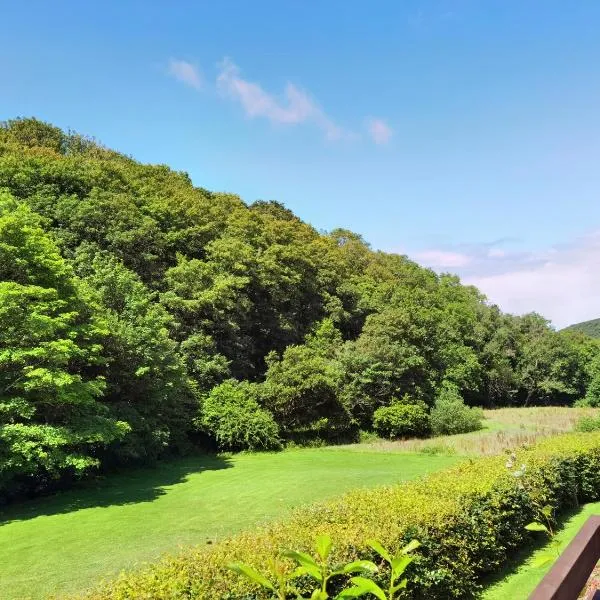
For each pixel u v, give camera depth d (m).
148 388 23.19
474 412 34.84
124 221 33.69
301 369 32.41
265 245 43.62
